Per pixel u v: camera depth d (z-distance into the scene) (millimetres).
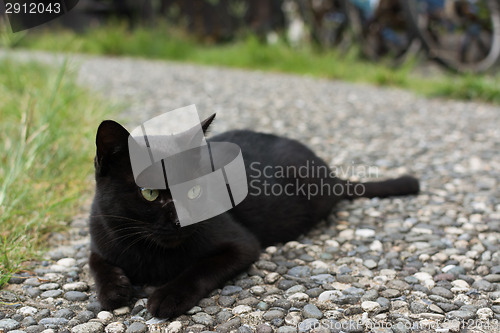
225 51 3480
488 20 2561
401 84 2605
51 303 1011
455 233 1160
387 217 1226
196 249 1040
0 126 1454
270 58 3201
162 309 979
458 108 2070
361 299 1007
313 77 2857
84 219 1224
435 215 1221
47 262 1100
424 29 2715
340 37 3127
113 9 4090
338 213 1250
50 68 2068
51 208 1159
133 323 971
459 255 1101
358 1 2955
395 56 2891
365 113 2012
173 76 2758
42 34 3980
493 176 1369
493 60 2527
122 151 990
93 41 3752
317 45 3152
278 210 1156
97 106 1719
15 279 1053
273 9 3498
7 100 1638
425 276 1053
